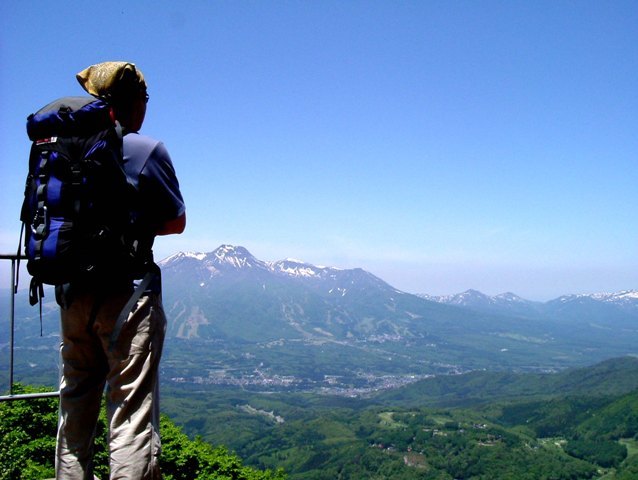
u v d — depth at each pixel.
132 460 2.90
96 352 3.17
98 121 2.89
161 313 3.17
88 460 3.30
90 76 3.28
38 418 11.36
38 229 2.81
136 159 3.05
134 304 2.99
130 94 3.28
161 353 3.14
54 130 2.88
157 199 3.10
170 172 3.20
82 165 2.80
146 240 3.08
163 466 12.84
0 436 10.90
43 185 2.85
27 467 10.16
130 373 2.98
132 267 2.99
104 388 3.33
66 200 2.80
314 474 132.25
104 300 2.98
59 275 2.82
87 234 2.79
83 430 3.25
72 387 3.23
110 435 2.96
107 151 2.87
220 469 13.59
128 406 2.97
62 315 3.13
